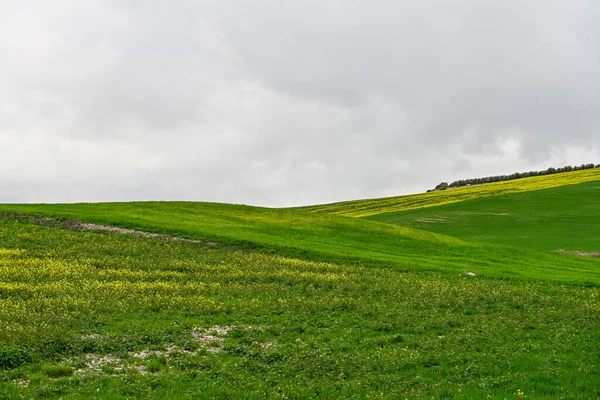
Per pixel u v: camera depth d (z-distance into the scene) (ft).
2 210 208.33
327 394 59.93
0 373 64.08
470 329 92.94
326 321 98.37
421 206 499.51
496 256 205.46
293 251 182.19
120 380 63.16
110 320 93.40
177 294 118.11
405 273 159.12
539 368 67.56
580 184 517.14
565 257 218.79
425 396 58.59
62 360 71.00
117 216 216.74
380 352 77.66
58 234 180.14
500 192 524.11
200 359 73.26
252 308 107.34
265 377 65.98
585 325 96.53
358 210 528.63
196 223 220.02
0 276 125.49
